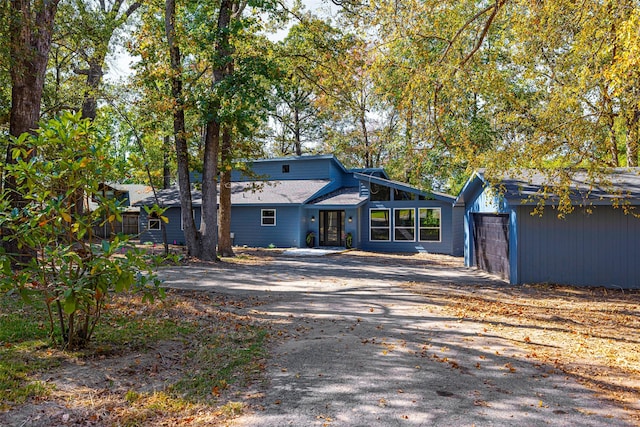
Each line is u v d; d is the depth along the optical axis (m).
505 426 4.17
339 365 5.93
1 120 15.46
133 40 19.06
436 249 26.27
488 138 17.34
